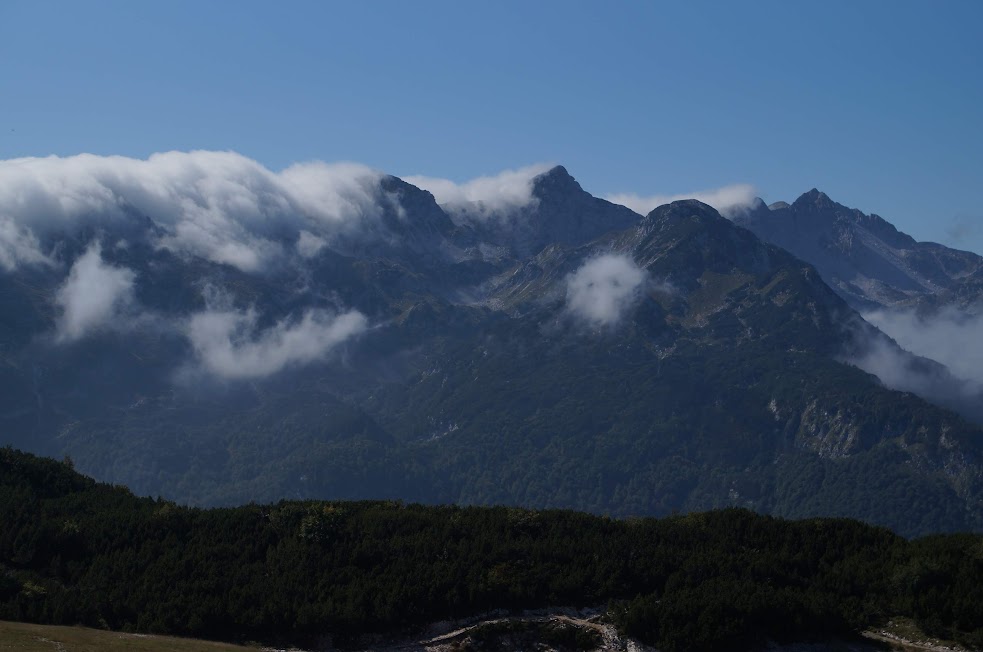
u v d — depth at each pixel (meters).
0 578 170.25
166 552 189.38
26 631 149.12
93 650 144.25
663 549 196.12
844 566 195.12
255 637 167.00
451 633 170.00
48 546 186.88
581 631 169.25
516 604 176.50
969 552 194.38
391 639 169.38
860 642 170.88
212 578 179.00
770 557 196.00
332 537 197.00
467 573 181.38
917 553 196.12
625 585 181.88
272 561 187.25
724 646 164.62
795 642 169.00
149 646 151.25
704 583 180.38
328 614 167.75
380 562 188.00
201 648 154.75
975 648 166.38
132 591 173.88
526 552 191.75
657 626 167.50
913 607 178.12
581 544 197.62
